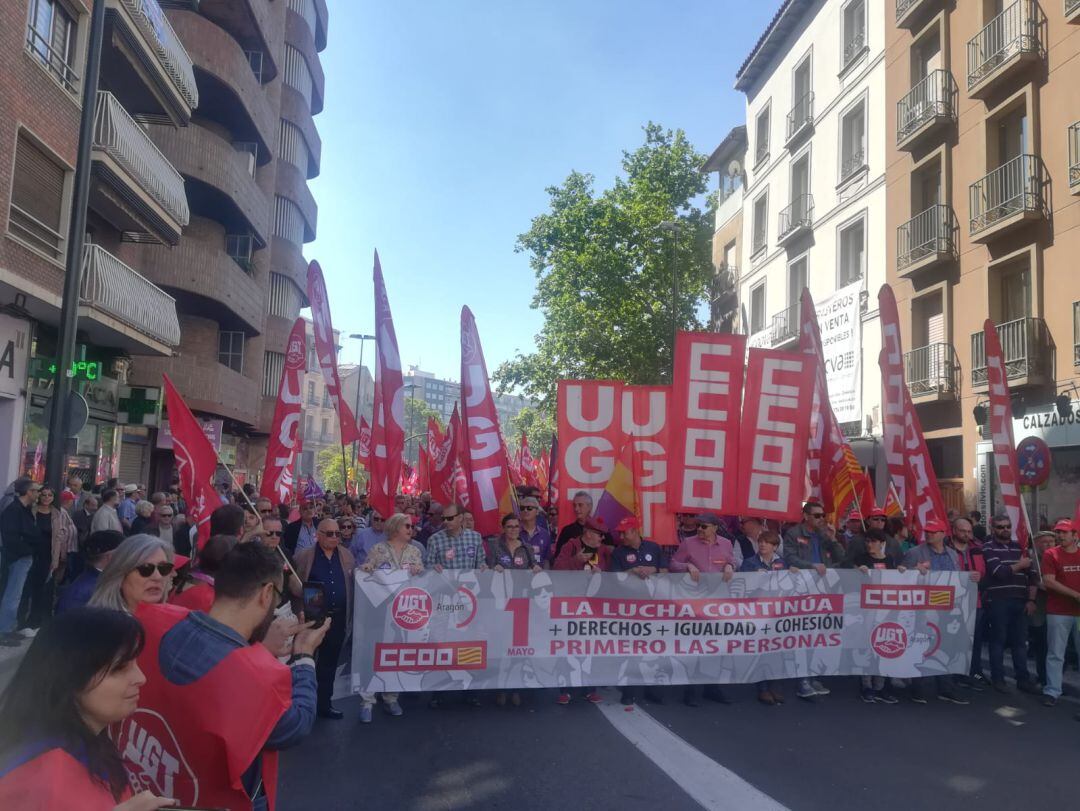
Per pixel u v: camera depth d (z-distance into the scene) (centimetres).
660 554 817
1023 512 962
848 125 2412
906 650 823
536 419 6184
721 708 769
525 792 528
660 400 958
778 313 2714
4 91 1233
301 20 3338
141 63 1716
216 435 2292
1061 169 1612
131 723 246
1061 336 1598
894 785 551
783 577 810
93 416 1798
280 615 338
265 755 270
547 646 761
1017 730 711
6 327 1342
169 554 328
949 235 1917
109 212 1736
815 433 1103
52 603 1023
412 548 760
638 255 3884
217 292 2336
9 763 179
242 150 2761
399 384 922
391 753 609
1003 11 1772
